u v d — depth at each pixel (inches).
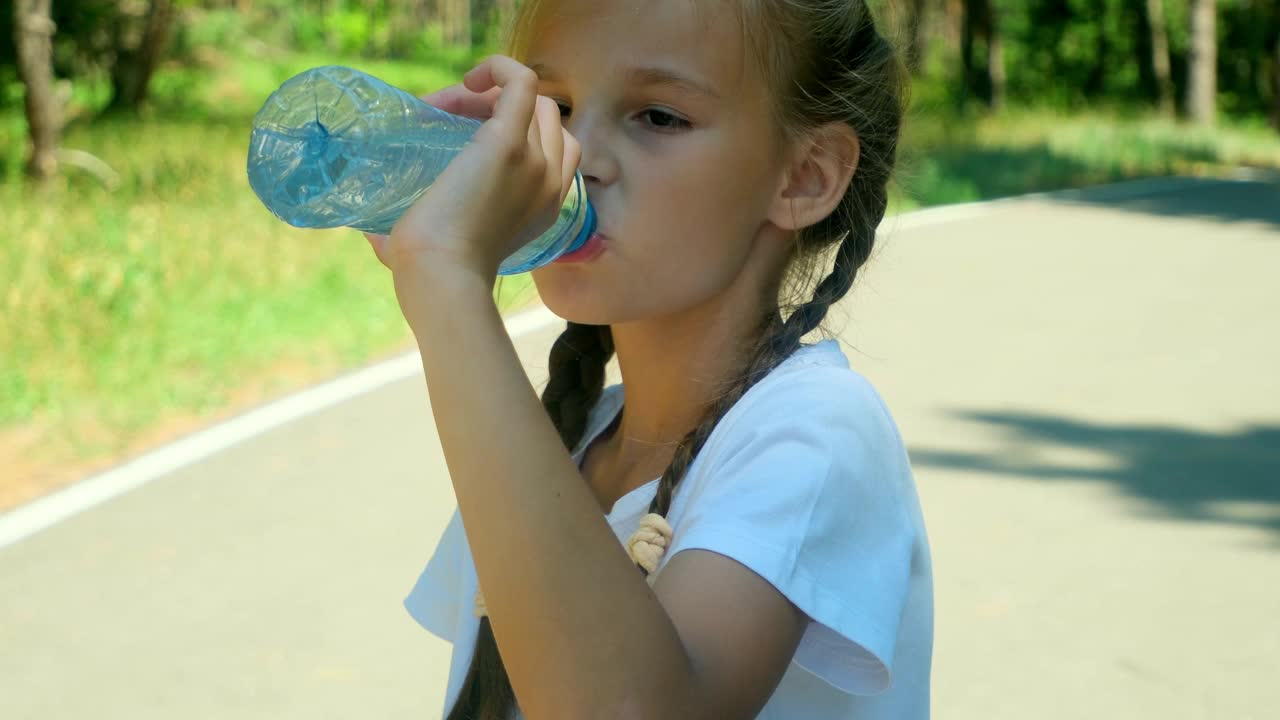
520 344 302.0
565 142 45.6
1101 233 565.0
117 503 214.4
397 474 229.8
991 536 202.7
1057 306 391.2
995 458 242.5
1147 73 1562.5
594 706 39.7
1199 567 191.2
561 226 49.2
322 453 240.7
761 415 50.3
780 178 53.7
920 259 485.7
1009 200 702.5
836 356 54.1
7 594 181.0
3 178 539.2
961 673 160.1
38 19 530.3
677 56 51.0
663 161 51.4
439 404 41.2
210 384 283.6
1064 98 1573.6
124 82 896.3
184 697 155.1
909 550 50.0
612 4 51.7
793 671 51.6
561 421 62.8
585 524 40.6
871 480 49.2
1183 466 238.5
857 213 57.5
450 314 41.5
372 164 46.3
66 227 430.6
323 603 178.7
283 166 45.8
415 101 47.6
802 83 53.2
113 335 306.2
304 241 433.4
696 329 54.9
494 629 40.8
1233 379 304.2
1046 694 155.6
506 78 45.4
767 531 46.3
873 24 57.6
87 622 172.9
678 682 41.1
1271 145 1107.3
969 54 1418.6
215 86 1126.4
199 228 445.4
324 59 1449.3
